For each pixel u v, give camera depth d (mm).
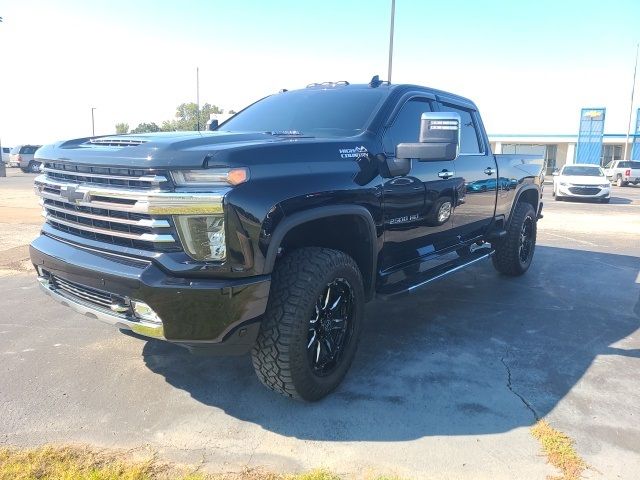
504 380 3637
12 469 2588
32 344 4137
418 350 4129
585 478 2598
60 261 3125
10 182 23531
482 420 3123
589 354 4109
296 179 2973
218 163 2674
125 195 2818
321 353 3262
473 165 5039
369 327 4625
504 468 2680
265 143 2969
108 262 2924
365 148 3588
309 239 3418
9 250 7547
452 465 2701
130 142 3035
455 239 5012
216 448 2822
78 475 2555
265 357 3004
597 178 19109
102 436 2912
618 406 3299
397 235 3943
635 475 2627
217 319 2715
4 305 5082
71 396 3340
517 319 4906
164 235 2748
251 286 2752
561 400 3369
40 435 2910
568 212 15000
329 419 3113
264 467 2670
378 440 2912
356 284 3396
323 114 4098
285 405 3264
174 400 3311
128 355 3953
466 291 5840
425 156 3512
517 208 6367
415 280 4188
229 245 2674
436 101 4711
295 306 2945
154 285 2699
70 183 3166
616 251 8477
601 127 44219
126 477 2553
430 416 3158
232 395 3381
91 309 3064
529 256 6699
